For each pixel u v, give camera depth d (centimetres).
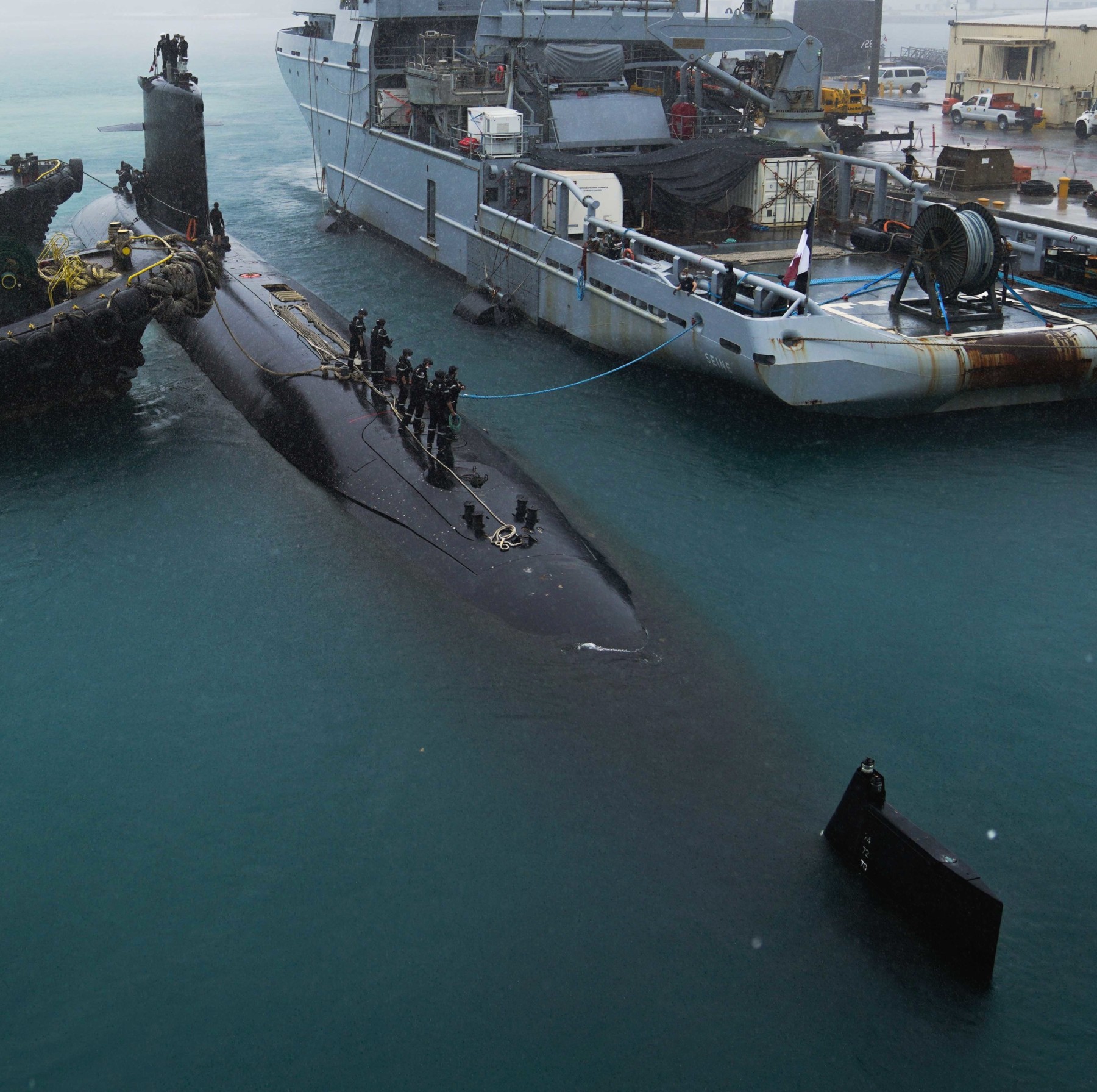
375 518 2227
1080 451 2645
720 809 1474
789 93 3938
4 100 10894
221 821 1480
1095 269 3166
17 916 1338
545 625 1852
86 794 1534
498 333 3594
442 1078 1131
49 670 1805
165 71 3900
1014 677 1781
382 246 4709
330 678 1762
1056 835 1447
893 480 2491
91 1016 1210
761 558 2147
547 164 3634
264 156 7212
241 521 2286
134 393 3012
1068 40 6825
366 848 1425
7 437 2714
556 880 1366
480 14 3862
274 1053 1165
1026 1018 1190
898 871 1300
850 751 1597
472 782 1533
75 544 2192
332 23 5119
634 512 2330
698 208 3681
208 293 2958
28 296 2731
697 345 2892
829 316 2636
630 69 4506
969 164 4541
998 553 2173
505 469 2375
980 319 2895
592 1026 1183
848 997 1211
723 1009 1198
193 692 1742
